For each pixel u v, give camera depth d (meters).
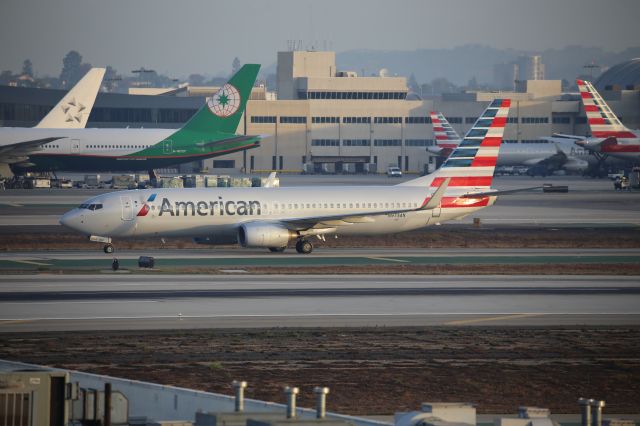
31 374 98.06
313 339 188.12
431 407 102.19
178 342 183.50
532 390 156.75
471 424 100.44
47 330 192.50
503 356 177.62
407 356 175.88
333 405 145.38
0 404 96.19
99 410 103.44
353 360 172.00
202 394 120.25
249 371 162.88
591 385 160.38
